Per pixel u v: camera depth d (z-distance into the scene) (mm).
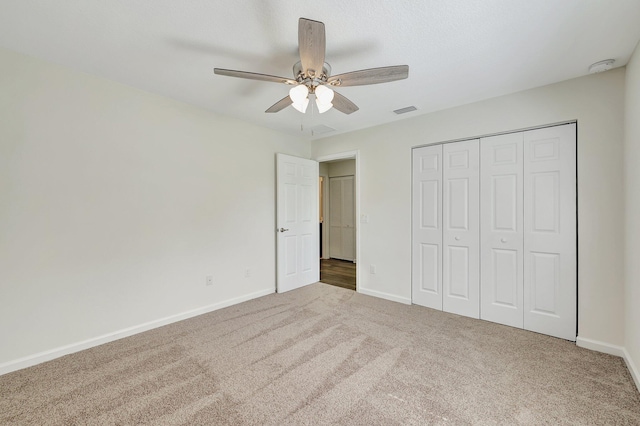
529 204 2594
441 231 3150
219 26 1695
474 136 2871
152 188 2693
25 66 2029
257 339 2451
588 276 2268
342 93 2633
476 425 1476
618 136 2143
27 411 1575
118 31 1753
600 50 1910
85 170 2297
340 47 1896
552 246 2479
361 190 3818
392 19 1615
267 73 2283
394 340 2428
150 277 2680
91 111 2324
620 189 2137
